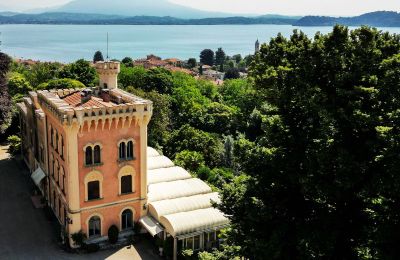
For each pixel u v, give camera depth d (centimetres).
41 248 4775
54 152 5228
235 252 3619
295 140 3400
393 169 2608
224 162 7244
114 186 4891
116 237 4897
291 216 3356
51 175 5525
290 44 4125
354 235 3064
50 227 5269
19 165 7400
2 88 8088
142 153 4966
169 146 8031
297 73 3356
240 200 3612
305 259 2988
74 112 4459
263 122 3759
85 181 4709
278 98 3509
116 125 4728
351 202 3133
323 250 2922
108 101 5519
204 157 7350
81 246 4756
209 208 5006
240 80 14075
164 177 5853
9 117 8100
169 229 4603
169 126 9550
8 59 8256
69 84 10019
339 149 2931
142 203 5056
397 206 2745
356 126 2911
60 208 5231
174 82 12181
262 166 3591
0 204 5834
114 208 4938
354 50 3158
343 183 2845
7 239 4934
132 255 4706
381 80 2928
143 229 5100
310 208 3388
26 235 5047
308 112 3419
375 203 2897
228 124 9775
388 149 2619
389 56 3147
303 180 3064
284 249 3181
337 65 3131
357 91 2911
